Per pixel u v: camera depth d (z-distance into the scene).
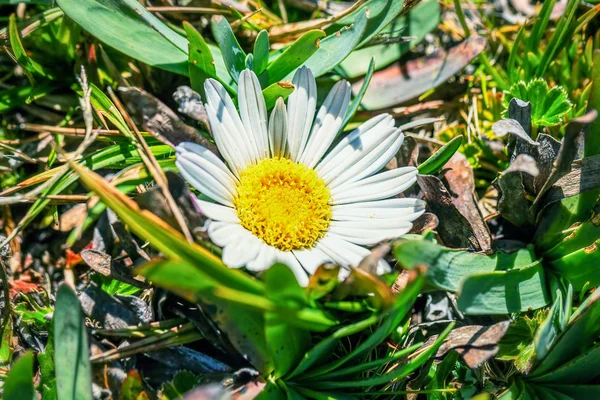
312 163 0.20
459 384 0.20
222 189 0.19
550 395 0.19
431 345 0.19
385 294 0.17
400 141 0.20
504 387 0.20
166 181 0.18
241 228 0.19
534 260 0.20
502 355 0.20
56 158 0.23
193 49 0.20
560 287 0.20
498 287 0.19
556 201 0.21
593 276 0.20
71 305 0.17
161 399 0.19
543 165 0.21
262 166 0.20
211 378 0.19
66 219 0.23
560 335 0.19
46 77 0.23
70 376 0.18
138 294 0.21
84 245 0.23
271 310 0.17
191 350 0.19
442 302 0.22
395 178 0.20
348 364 0.19
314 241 0.20
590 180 0.20
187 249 0.17
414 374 0.20
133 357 0.19
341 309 0.19
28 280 0.22
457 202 0.21
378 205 0.20
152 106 0.19
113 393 0.19
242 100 0.20
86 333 0.18
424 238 0.19
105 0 0.21
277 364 0.18
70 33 0.23
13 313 0.20
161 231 0.16
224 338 0.19
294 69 0.21
